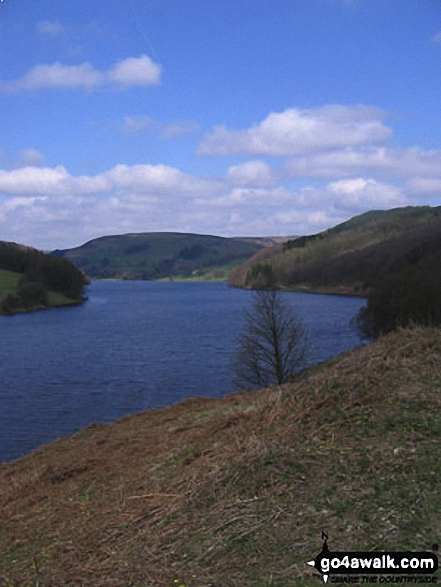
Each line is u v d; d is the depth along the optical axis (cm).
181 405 1457
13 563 589
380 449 632
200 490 621
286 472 608
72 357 4525
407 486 547
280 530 505
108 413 2752
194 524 552
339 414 748
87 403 2959
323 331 5425
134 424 1303
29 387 3362
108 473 870
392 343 1027
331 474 592
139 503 666
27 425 2550
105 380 3559
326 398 808
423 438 648
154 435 1089
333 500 542
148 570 479
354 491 553
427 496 525
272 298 3003
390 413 726
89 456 1038
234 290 17400
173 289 19675
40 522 722
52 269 12506
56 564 548
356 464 605
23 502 845
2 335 6116
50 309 10231
